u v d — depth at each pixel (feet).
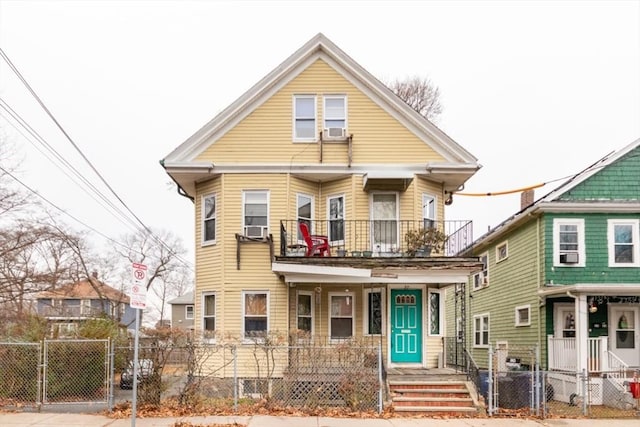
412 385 46.50
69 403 41.63
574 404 53.83
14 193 84.17
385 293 56.08
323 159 58.18
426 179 59.52
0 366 43.34
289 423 37.86
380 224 57.26
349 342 47.01
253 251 56.54
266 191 57.47
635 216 63.52
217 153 58.03
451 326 98.02
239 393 48.39
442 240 54.70
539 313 63.98
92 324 52.39
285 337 49.37
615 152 64.49
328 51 59.41
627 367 53.98
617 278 62.49
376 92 59.21
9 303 86.33
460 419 40.32
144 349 42.55
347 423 38.22
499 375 45.85
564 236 63.41
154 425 36.68
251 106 58.90
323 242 55.26
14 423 37.11
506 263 75.66
